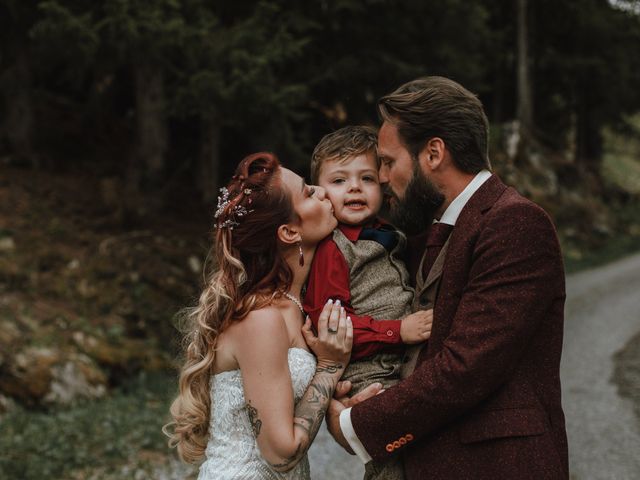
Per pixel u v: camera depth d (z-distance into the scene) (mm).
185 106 8883
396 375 2105
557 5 21906
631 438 5344
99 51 8680
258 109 8633
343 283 2148
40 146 12133
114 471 5016
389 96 2072
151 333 8555
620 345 8594
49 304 8109
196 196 12258
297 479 2145
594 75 22438
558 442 1925
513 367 1882
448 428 1932
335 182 2264
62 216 10086
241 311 2066
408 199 2070
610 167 33062
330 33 10805
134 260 9531
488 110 23500
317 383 2064
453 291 1969
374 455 1916
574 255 18906
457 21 11648
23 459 5074
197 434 2211
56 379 6945
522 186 20172
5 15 10617
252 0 9852
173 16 8266
